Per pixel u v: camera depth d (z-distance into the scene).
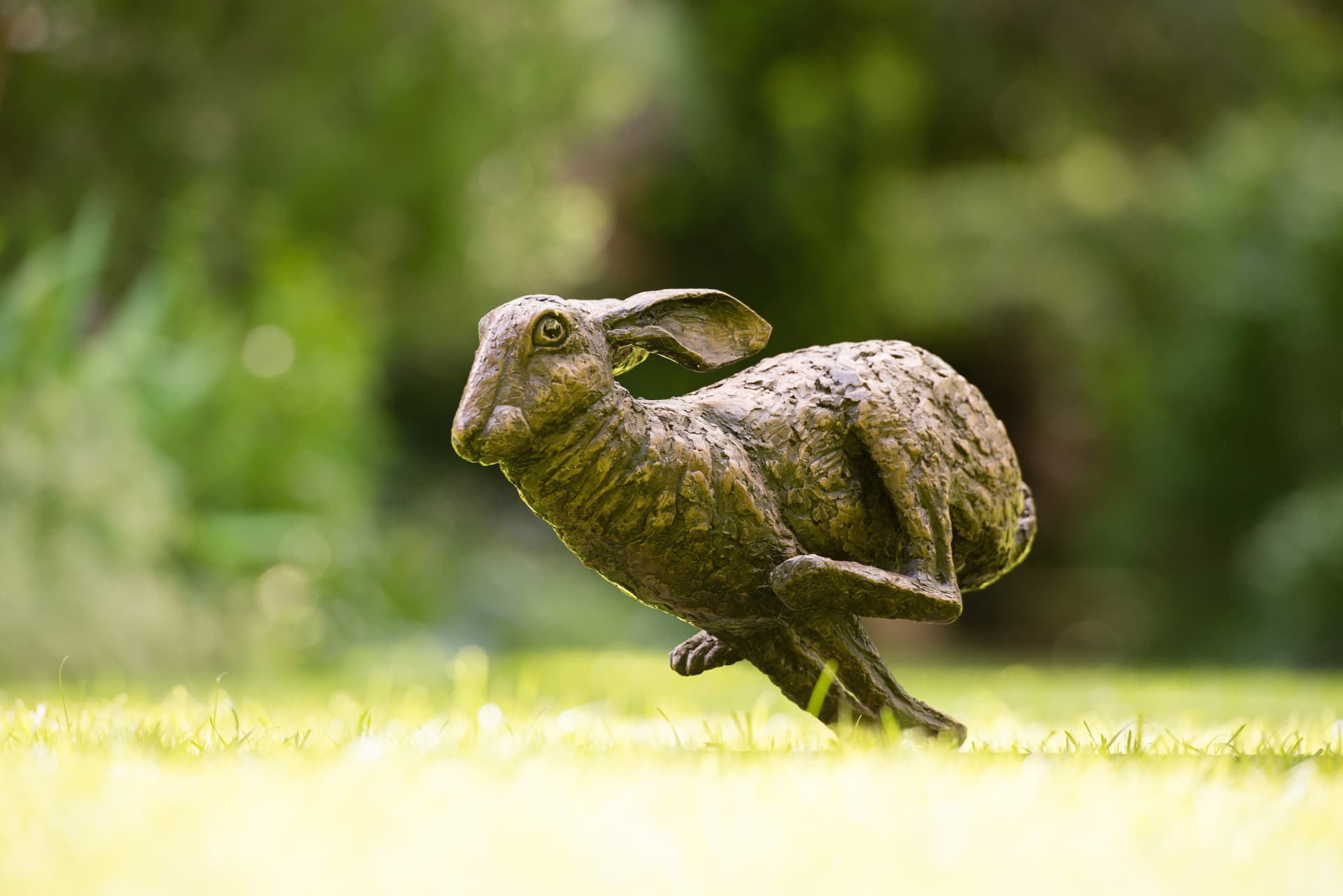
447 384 24.70
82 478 11.98
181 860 2.85
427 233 18.38
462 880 2.74
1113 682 12.67
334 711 7.00
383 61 17.55
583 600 19.61
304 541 14.44
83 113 16.33
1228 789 3.75
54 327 12.88
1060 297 30.03
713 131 24.98
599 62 20.45
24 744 4.64
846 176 26.44
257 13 16.91
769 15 25.56
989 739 6.15
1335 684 12.31
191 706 7.10
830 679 4.86
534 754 4.21
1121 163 31.53
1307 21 27.23
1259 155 21.41
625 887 2.72
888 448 4.81
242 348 15.27
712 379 23.77
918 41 27.88
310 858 2.86
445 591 17.23
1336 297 19.77
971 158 31.33
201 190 16.38
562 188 23.03
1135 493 22.03
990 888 2.75
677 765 3.96
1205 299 20.92
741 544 4.68
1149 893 2.72
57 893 2.67
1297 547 18.05
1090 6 28.12
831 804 3.35
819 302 26.06
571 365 4.47
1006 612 30.25
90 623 11.48
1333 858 2.99
